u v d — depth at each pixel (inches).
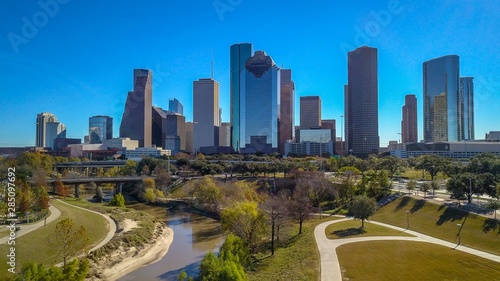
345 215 4884.4
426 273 2468.0
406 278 2418.8
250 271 2765.7
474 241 3090.6
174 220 5290.4
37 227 3390.7
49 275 1991.9
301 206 4050.2
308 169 7751.0
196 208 6038.4
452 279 2343.8
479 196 4820.4
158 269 3129.9
